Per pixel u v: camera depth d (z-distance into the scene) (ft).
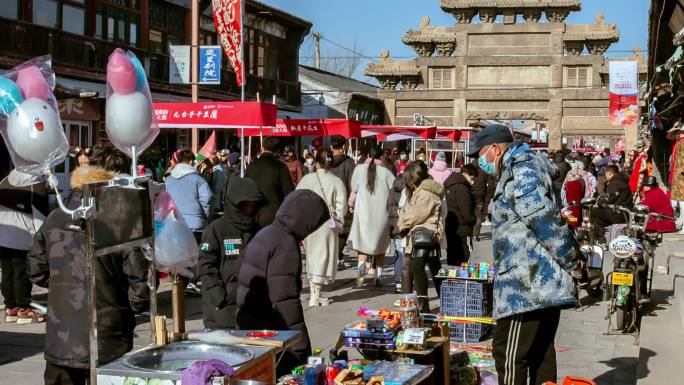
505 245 18.61
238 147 108.68
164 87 95.40
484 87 142.10
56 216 17.46
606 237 47.34
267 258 18.38
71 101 77.87
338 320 33.88
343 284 43.73
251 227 21.61
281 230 18.51
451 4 140.36
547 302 18.13
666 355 26.13
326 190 36.88
